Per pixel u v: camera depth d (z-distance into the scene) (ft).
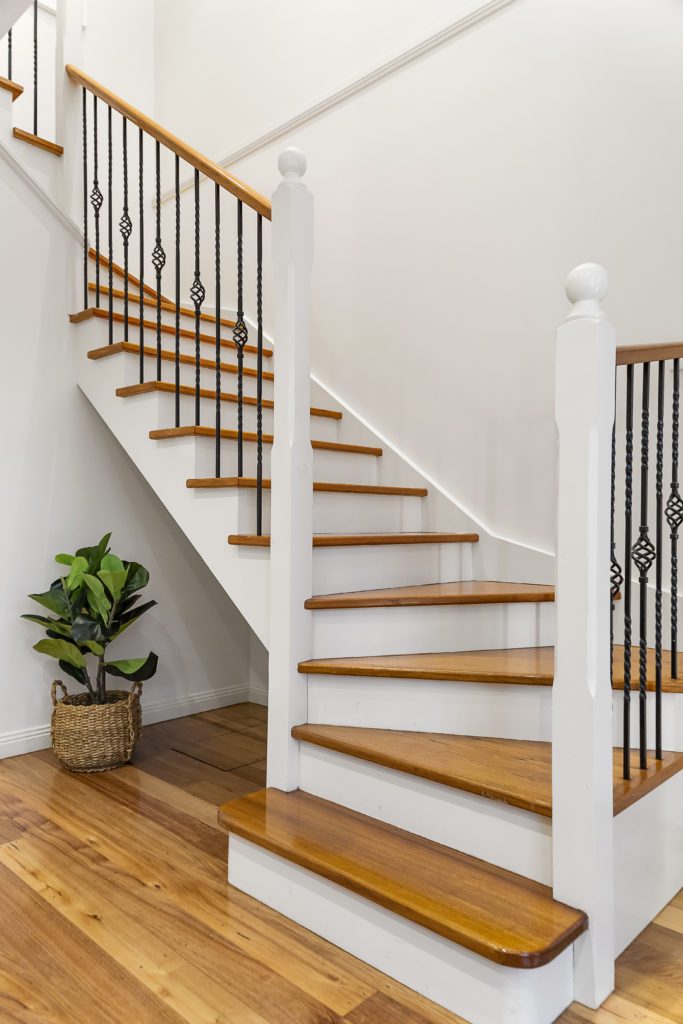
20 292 9.10
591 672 4.57
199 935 5.37
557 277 8.51
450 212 9.59
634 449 7.82
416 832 5.71
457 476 9.53
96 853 6.61
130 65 14.35
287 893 5.63
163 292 14.19
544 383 8.66
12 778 8.39
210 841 6.88
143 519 10.53
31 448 9.27
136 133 14.28
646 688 5.78
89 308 9.30
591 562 4.57
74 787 8.14
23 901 5.79
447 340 9.64
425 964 4.73
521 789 5.03
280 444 6.63
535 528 8.76
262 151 12.26
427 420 9.88
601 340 4.58
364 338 10.68
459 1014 4.56
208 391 8.71
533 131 8.71
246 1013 4.54
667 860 5.77
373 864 5.19
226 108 12.99
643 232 7.79
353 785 6.15
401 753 5.76
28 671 9.27
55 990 4.74
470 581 9.04
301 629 6.66
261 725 10.59
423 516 9.84
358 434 10.70
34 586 9.33
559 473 4.72
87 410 9.82
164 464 8.11
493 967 4.39
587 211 8.23
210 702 11.39
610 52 8.04
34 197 9.23
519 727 6.09
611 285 8.04
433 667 6.27
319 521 8.31
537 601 7.40
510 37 8.95
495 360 9.13
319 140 11.34
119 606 8.94
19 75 13.00
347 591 7.60
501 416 9.08
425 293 9.90
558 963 4.55
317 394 11.32
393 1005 4.65
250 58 12.55
